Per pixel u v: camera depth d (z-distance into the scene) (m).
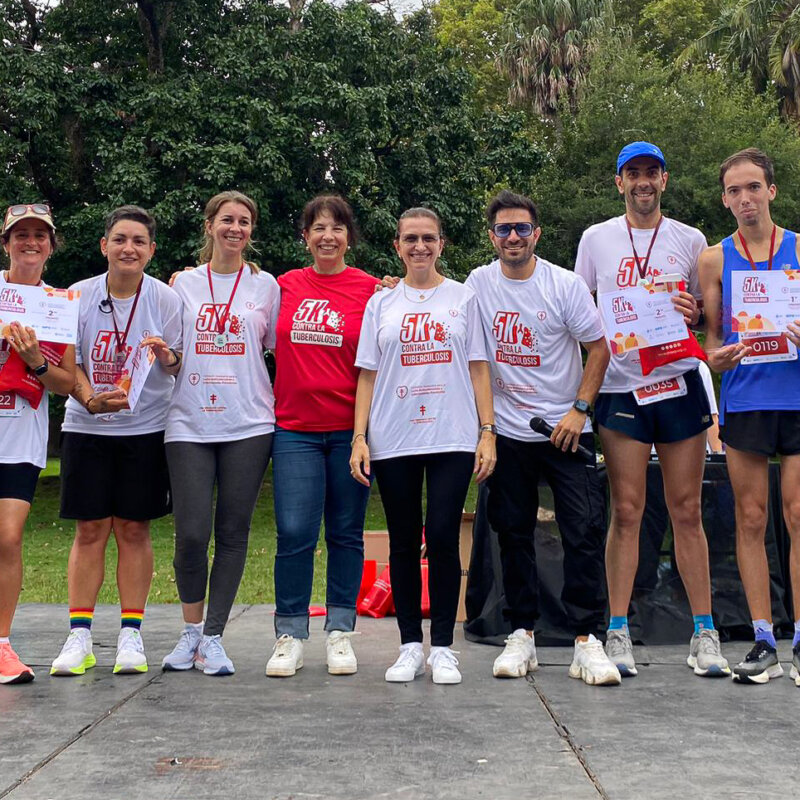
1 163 15.70
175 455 4.22
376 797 2.55
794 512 4.05
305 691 3.83
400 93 16.45
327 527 4.34
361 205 15.43
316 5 16.27
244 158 14.28
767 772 2.75
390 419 4.08
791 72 23.34
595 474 4.15
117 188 14.46
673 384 4.18
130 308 4.29
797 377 4.07
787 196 18.58
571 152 20.66
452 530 4.04
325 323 4.23
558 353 4.17
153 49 16.73
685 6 30.36
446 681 3.98
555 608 4.91
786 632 5.08
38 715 3.43
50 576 9.02
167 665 4.25
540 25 27.17
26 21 17.20
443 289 4.18
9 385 4.04
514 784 2.65
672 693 3.79
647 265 4.26
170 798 2.55
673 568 4.98
